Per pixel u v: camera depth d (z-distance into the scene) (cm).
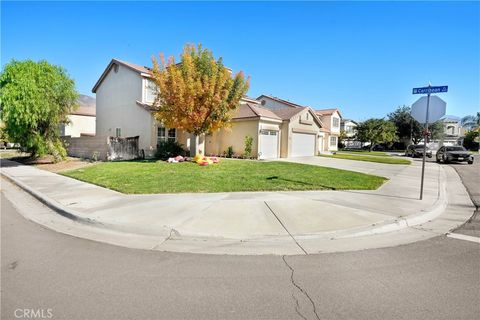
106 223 549
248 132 2128
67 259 405
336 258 420
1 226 558
